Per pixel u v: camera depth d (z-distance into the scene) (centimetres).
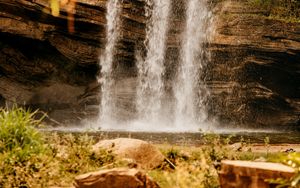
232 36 2958
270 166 394
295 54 2919
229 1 3028
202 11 3055
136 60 3052
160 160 764
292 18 3017
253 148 1182
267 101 2975
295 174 353
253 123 2980
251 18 2941
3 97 2967
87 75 3023
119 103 2986
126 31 3000
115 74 3020
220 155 775
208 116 3022
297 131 2819
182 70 3088
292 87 3022
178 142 1491
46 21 2805
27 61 2945
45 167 639
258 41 2917
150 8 3058
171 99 3089
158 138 1752
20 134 784
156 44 3077
